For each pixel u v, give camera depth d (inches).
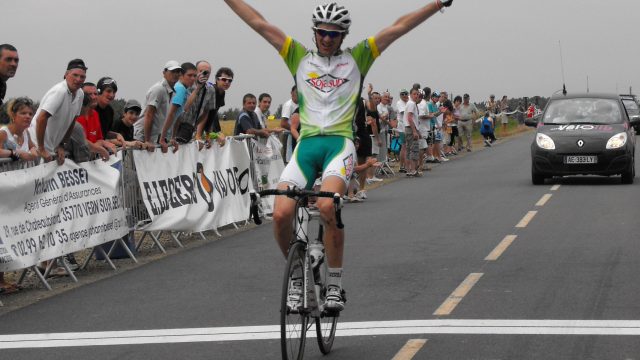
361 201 597.0
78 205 356.5
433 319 254.2
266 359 219.3
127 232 394.9
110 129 427.5
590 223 448.8
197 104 461.7
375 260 359.9
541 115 698.2
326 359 217.3
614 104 692.1
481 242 398.9
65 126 348.8
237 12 226.8
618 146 642.8
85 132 375.9
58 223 342.0
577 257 352.5
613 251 364.2
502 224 456.4
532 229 434.9
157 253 415.5
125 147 395.5
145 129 422.3
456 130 1120.8
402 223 473.7
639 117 690.8
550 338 229.0
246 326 255.3
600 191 605.3
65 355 230.5
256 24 223.9
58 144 350.3
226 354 225.3
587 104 693.9
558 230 428.8
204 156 466.0
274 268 356.5
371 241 412.5
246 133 541.6
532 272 323.0
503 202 557.0
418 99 792.3
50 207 337.1
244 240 444.5
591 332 233.8
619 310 258.2
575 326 240.5
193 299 298.5
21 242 318.3
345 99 220.8
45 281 331.6
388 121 828.0
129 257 403.9
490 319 251.8
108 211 378.9
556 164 650.2
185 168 443.8
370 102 747.4
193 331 251.6
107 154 378.3
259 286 318.3
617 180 689.6
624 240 391.9
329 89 220.2
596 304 267.1
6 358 229.8
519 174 780.0
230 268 359.9
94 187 369.4
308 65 222.1
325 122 219.3
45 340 248.2
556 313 256.7
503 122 1732.3
